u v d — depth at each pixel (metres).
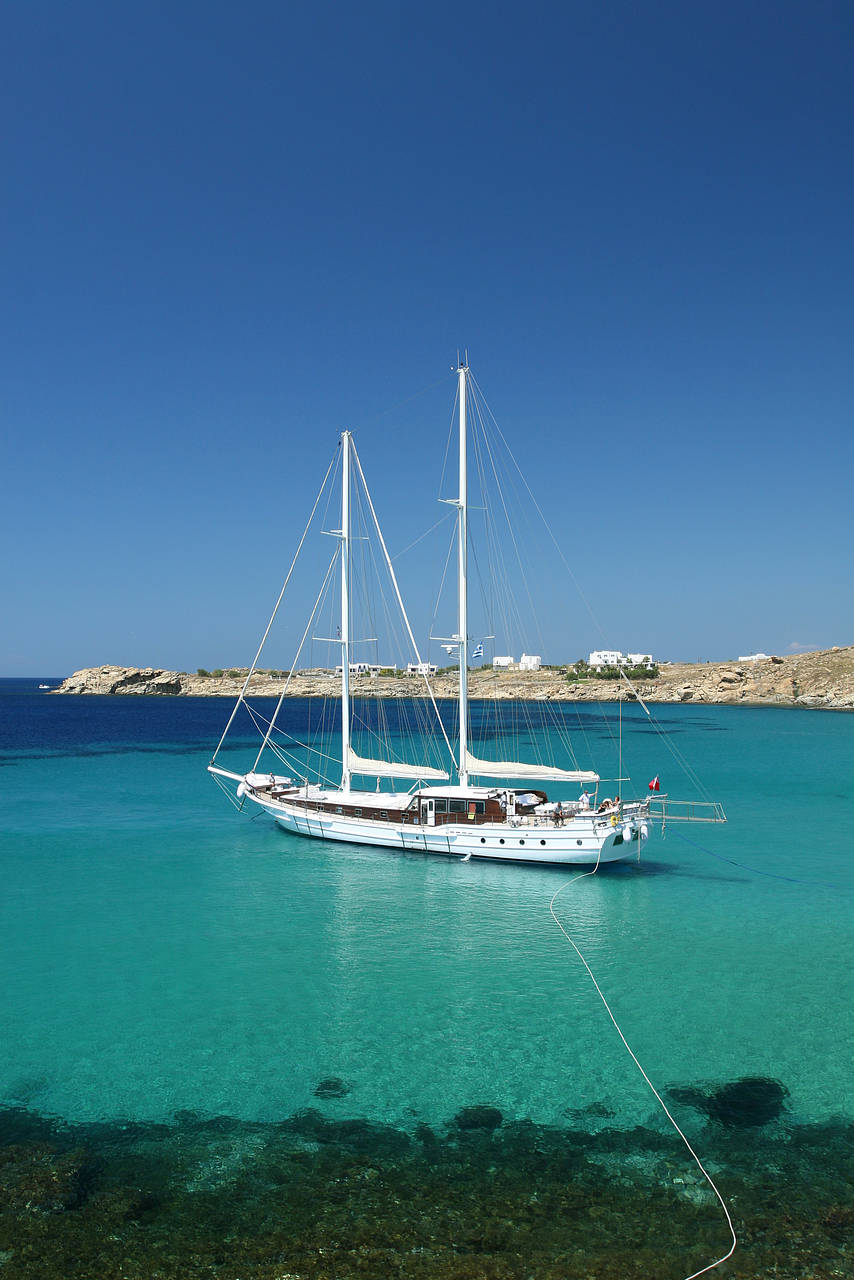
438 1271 11.35
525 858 33.50
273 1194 13.07
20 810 47.19
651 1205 12.82
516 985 21.52
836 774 62.50
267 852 36.38
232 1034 18.66
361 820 36.88
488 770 35.19
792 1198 13.02
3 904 28.69
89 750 80.69
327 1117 15.30
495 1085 16.45
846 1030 18.88
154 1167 13.77
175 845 37.88
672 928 26.19
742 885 31.47
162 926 26.33
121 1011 19.86
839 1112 15.52
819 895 30.08
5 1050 17.91
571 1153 14.19
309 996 20.77
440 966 22.88
